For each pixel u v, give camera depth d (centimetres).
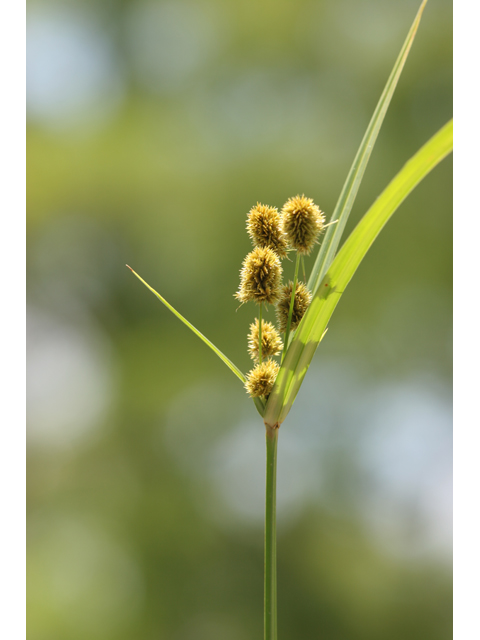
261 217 41
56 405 161
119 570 154
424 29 162
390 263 162
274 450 40
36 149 168
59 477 160
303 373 40
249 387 40
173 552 153
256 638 146
